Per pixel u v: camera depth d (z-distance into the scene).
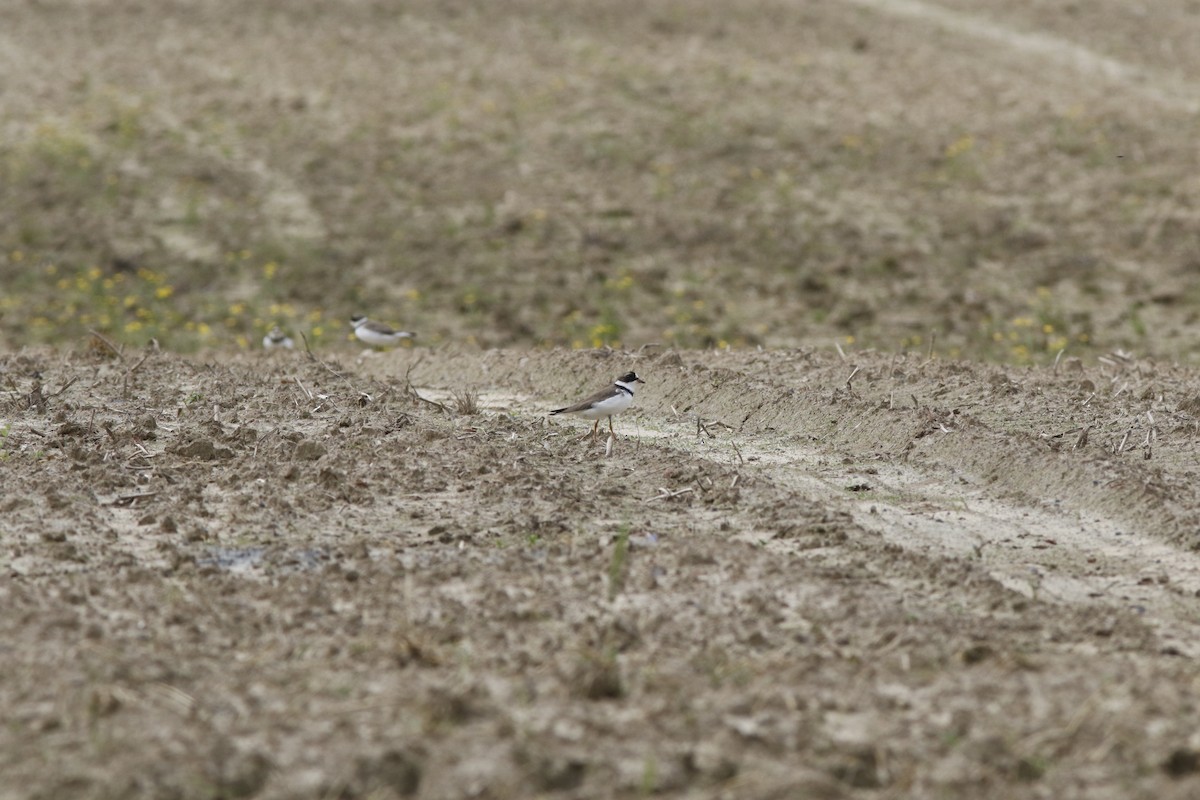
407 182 60.53
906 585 17.36
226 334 45.38
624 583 16.89
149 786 11.70
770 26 85.81
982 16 90.38
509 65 76.69
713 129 67.06
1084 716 12.89
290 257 52.69
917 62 79.12
